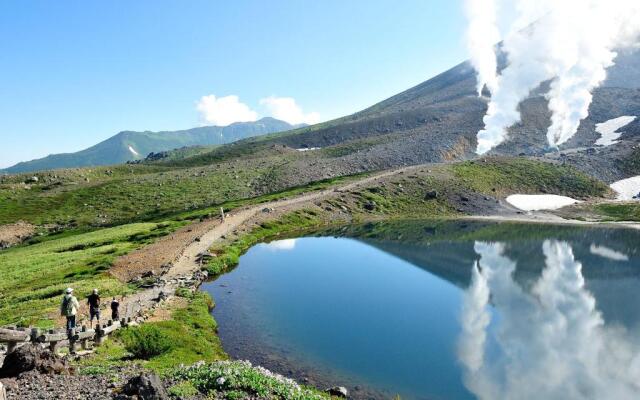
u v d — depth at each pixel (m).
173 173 163.00
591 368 25.94
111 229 91.31
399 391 23.00
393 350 28.59
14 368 16.09
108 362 21.73
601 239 77.56
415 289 44.94
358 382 23.97
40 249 77.12
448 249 68.94
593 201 124.00
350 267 55.94
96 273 50.78
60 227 107.62
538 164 151.38
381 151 196.25
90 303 28.02
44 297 41.34
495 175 141.50
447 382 24.05
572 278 49.62
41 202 125.81
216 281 47.91
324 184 138.62
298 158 196.88
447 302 40.22
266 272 52.81
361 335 31.41
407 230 90.62
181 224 87.44
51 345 22.31
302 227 93.94
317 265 56.97
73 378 16.09
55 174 164.62
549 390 23.28
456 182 133.38
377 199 119.56
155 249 62.03
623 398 22.30
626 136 189.88
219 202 125.38
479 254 64.88
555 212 112.88
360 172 167.25
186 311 34.88
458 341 30.33
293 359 27.09
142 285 43.75
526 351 28.64
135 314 32.19
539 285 46.62
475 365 26.20
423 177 136.00
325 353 28.03
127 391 13.78
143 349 24.72
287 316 35.84
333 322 34.31
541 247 70.19
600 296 42.25
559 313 37.09
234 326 33.34
